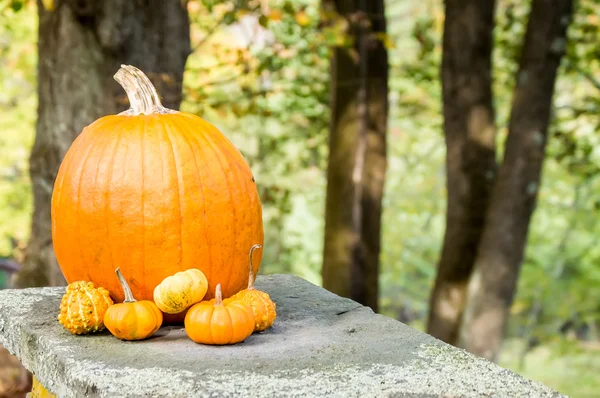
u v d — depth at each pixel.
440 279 3.84
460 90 3.72
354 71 3.58
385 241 7.07
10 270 3.21
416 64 4.80
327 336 1.60
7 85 5.41
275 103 4.75
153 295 1.59
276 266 5.85
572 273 7.21
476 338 3.60
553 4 3.46
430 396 1.36
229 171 1.64
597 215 6.37
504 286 3.59
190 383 1.39
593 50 4.29
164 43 2.33
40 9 2.32
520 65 3.56
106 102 2.29
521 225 3.56
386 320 1.70
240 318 1.54
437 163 6.68
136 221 1.58
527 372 6.62
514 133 3.54
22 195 5.23
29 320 1.66
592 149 4.39
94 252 1.60
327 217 3.71
